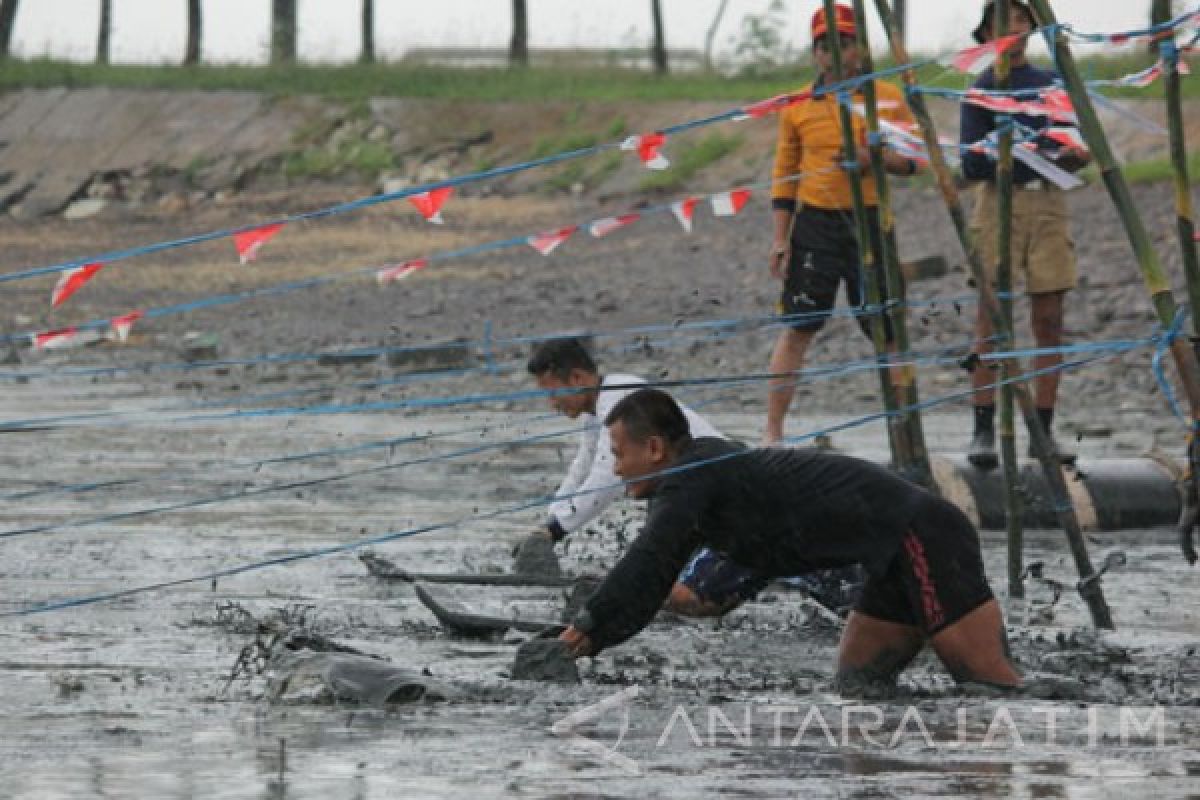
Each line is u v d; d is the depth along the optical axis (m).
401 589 31.19
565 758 18.75
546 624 27.08
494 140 159.38
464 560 34.22
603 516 41.28
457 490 45.38
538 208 140.75
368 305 105.44
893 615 22.95
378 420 63.19
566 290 103.44
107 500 43.47
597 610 22.80
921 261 89.44
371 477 47.84
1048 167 30.20
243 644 25.89
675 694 22.45
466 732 20.05
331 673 22.11
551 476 48.16
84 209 160.25
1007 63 28.39
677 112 153.25
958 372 70.31
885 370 31.80
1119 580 32.44
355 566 33.69
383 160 159.38
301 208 153.50
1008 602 30.23
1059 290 37.81
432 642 26.55
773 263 41.41
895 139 31.66
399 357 79.44
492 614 28.62
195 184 162.00
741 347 79.69
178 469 49.62
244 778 17.81
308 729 20.16
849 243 40.62
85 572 32.72
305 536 37.53
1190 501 25.31
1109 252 88.94
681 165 140.62
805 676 23.98
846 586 27.30
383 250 128.12
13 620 27.84
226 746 19.27
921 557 22.39
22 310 110.81
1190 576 32.91
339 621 28.06
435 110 165.62
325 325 98.50
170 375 81.00
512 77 174.38
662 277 103.50
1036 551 35.69
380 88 170.38
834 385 70.00
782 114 41.16
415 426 60.94
